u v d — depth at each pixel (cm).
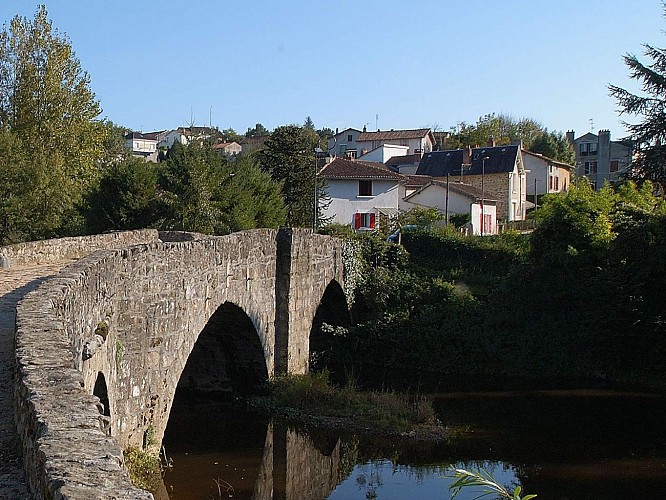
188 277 1492
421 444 1953
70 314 834
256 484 1600
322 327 3044
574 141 8250
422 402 2255
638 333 2698
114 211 3219
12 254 1596
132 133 10162
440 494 1603
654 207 2930
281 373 2294
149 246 1300
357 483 1673
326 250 2752
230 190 3359
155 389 1332
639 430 2075
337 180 4662
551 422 2166
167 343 1382
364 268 3250
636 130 2972
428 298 3130
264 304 2142
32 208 3067
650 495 1570
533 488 1617
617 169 7100
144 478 1213
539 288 2881
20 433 547
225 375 2259
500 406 2356
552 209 3011
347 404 2208
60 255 1802
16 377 596
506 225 5053
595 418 2208
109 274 1109
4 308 1040
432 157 6066
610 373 2733
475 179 5691
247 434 1964
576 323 2822
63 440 423
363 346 3047
